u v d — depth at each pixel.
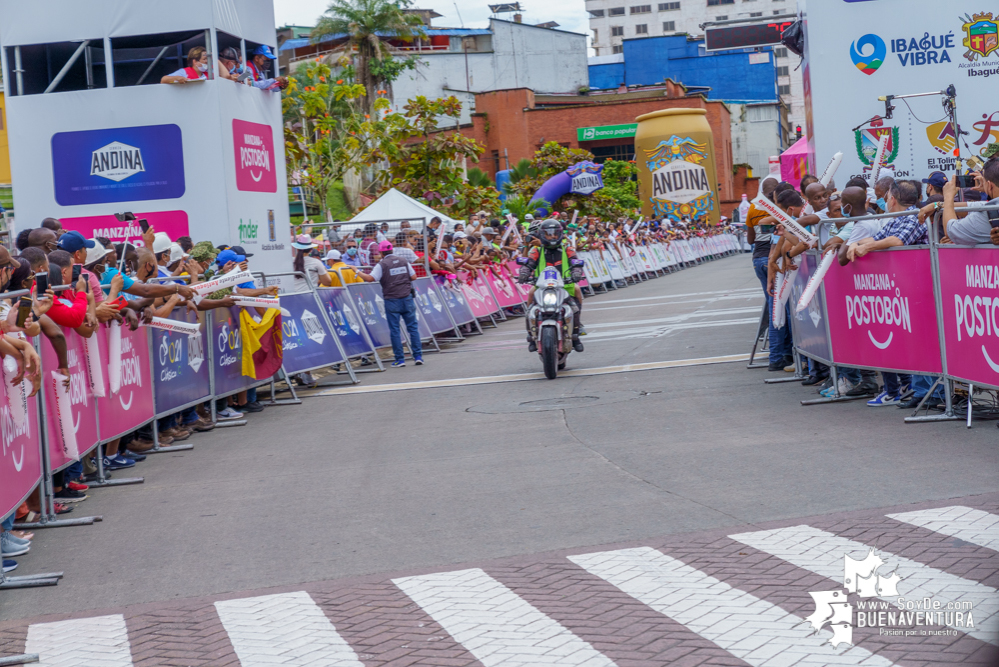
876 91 10.27
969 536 4.67
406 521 5.89
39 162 12.59
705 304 20.41
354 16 51.84
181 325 8.91
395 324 14.92
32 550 6.00
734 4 115.56
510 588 4.54
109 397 7.92
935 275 7.42
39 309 6.40
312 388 13.05
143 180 12.48
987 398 7.86
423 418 9.78
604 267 29.19
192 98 12.38
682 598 4.21
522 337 17.69
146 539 6.01
